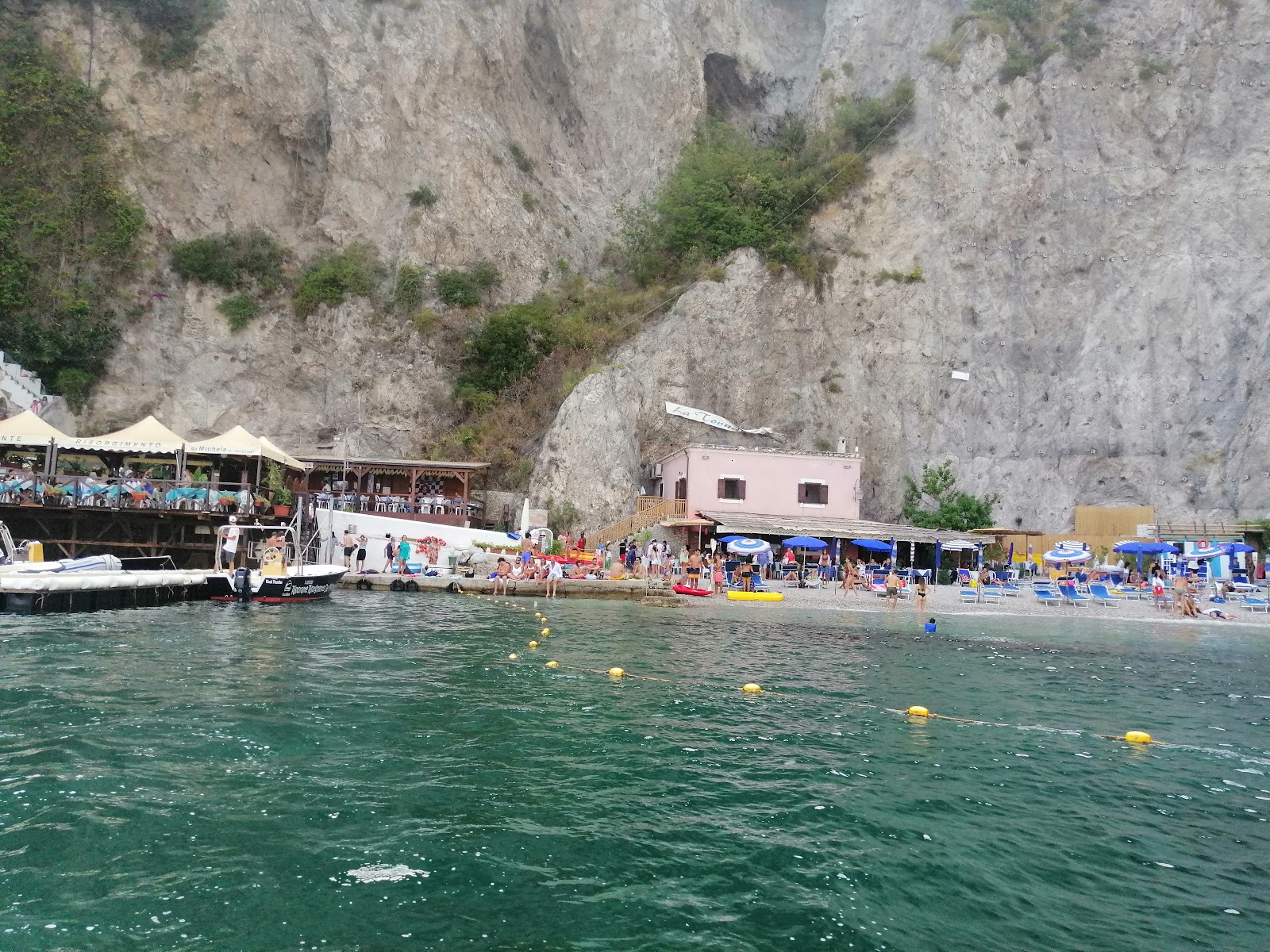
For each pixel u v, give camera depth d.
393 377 50.66
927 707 14.05
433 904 6.31
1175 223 57.84
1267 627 29.78
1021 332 57.72
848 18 70.75
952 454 54.75
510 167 59.97
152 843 7.15
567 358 52.28
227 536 27.95
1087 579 41.84
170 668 14.38
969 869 7.34
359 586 31.88
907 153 61.38
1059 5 64.88
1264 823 8.77
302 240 54.69
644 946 5.80
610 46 70.06
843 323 56.91
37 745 9.65
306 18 57.50
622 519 44.50
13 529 29.03
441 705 12.65
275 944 5.63
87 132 48.75
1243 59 60.53
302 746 10.15
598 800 8.75
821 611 29.80
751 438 51.84
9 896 6.12
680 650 19.36
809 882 6.95
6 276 44.50
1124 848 7.97
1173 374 54.16
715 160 63.16
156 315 48.97
